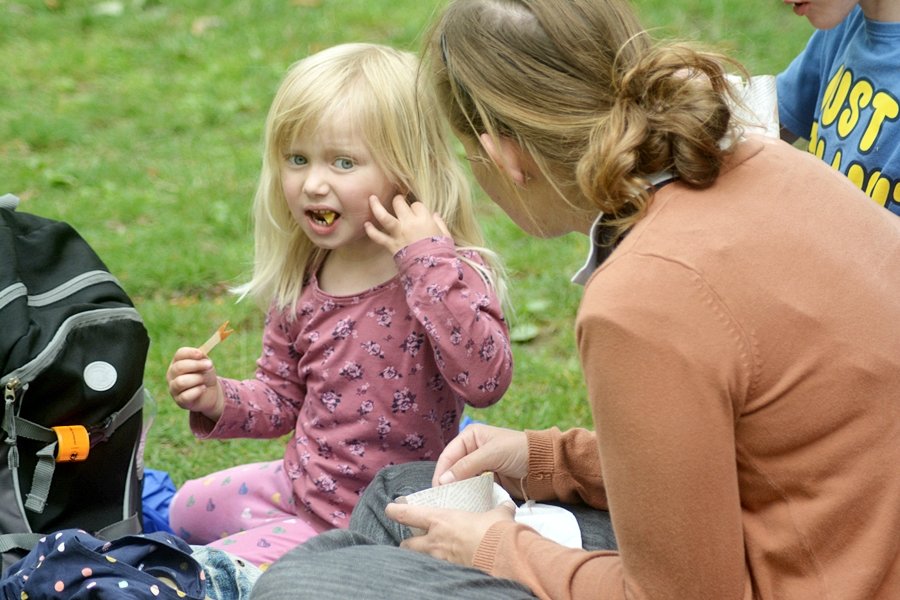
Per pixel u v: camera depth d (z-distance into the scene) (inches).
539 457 163.9
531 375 272.2
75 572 148.9
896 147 176.7
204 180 377.4
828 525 123.5
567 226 143.8
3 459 168.1
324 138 180.2
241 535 193.0
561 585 133.3
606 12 134.2
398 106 182.9
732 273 120.6
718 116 126.0
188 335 291.1
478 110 136.9
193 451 250.1
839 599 122.0
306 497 192.9
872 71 182.9
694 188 126.6
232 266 322.0
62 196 367.6
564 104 131.5
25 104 438.6
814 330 120.7
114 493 181.6
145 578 149.9
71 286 176.6
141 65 479.8
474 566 140.6
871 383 121.2
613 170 123.5
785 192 127.1
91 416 172.4
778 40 452.8
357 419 188.7
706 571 121.6
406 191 188.1
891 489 122.1
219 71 468.1
